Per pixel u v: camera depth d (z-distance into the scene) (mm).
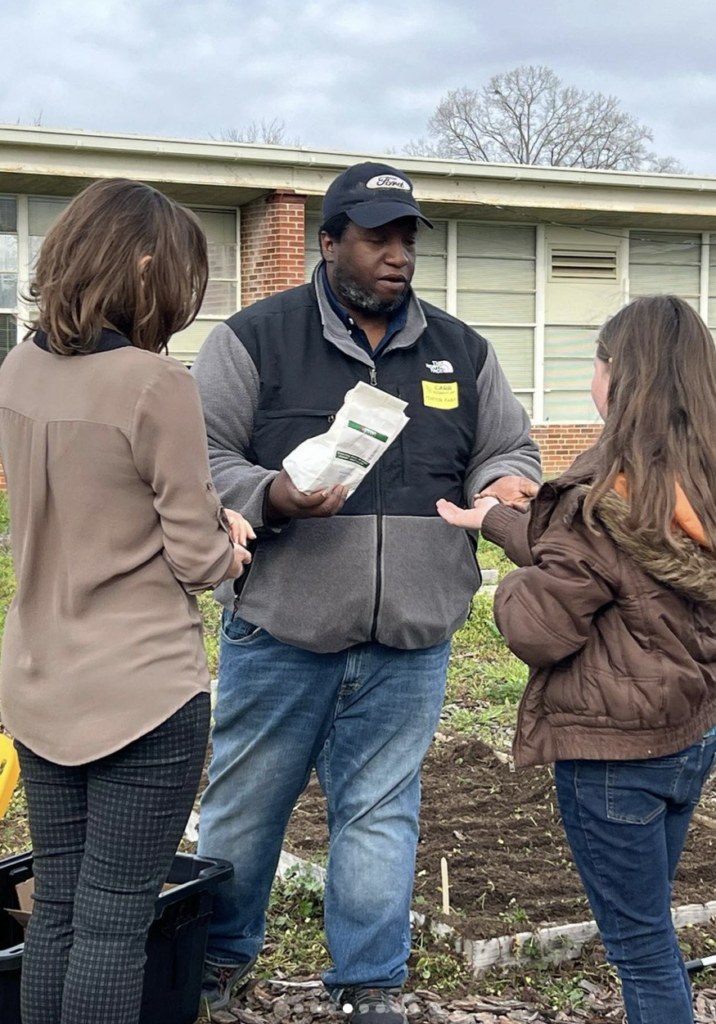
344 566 3240
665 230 19859
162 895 3025
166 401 2592
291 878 4234
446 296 18594
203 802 3473
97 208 2631
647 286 19922
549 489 2852
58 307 2633
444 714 6602
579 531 2809
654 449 2754
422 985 3646
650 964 2887
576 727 2852
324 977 3426
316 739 3389
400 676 3379
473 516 3203
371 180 3209
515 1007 3545
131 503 2629
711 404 2795
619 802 2848
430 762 5523
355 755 3420
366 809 3381
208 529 2666
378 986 3340
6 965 2832
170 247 2658
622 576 2766
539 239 19016
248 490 3152
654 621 2768
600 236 19438
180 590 2715
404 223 3211
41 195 15945
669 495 2719
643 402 2783
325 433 3068
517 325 19062
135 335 2697
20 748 2750
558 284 19250
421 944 3838
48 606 2678
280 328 3311
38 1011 2709
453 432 3398
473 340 3527
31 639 2689
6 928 3344
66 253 2625
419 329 3398
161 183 15469
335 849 3408
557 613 2779
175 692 2635
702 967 3727
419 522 3322
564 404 19484
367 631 3273
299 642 3236
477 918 3877
